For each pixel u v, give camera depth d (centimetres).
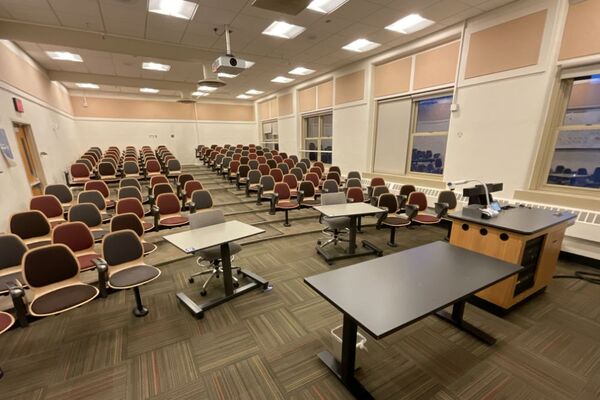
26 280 200
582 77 341
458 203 451
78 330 225
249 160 775
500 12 394
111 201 476
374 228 480
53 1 370
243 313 247
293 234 438
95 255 271
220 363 192
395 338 216
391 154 637
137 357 197
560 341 213
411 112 578
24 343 210
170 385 175
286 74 809
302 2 312
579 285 291
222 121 1346
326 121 874
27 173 529
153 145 1230
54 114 763
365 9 402
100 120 1120
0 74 436
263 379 179
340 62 684
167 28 465
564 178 370
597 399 165
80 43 485
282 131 1090
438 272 178
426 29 474
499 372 185
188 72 786
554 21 342
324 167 823
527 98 378
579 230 328
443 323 234
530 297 268
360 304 143
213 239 247
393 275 174
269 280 304
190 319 238
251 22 445
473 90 440
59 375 182
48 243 302
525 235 222
